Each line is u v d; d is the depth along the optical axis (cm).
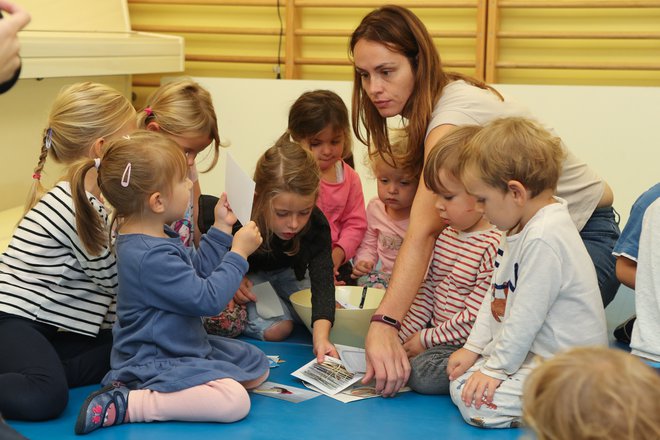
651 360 153
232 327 208
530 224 159
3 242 231
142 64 335
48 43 282
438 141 173
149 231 165
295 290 221
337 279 242
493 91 195
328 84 356
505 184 157
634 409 80
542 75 360
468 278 185
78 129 185
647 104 321
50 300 173
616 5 339
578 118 329
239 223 206
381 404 171
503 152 156
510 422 159
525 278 158
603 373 82
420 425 160
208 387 158
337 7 380
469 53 367
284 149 191
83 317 177
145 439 150
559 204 162
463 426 161
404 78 187
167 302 163
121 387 160
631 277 172
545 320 161
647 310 156
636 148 324
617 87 324
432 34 362
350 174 247
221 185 360
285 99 360
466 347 172
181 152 167
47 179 314
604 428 80
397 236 237
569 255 158
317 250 204
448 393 178
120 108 190
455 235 190
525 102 334
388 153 214
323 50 389
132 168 160
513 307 159
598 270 195
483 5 353
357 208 247
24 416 157
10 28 125
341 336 198
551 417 83
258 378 177
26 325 169
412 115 189
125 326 167
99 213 176
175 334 165
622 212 326
